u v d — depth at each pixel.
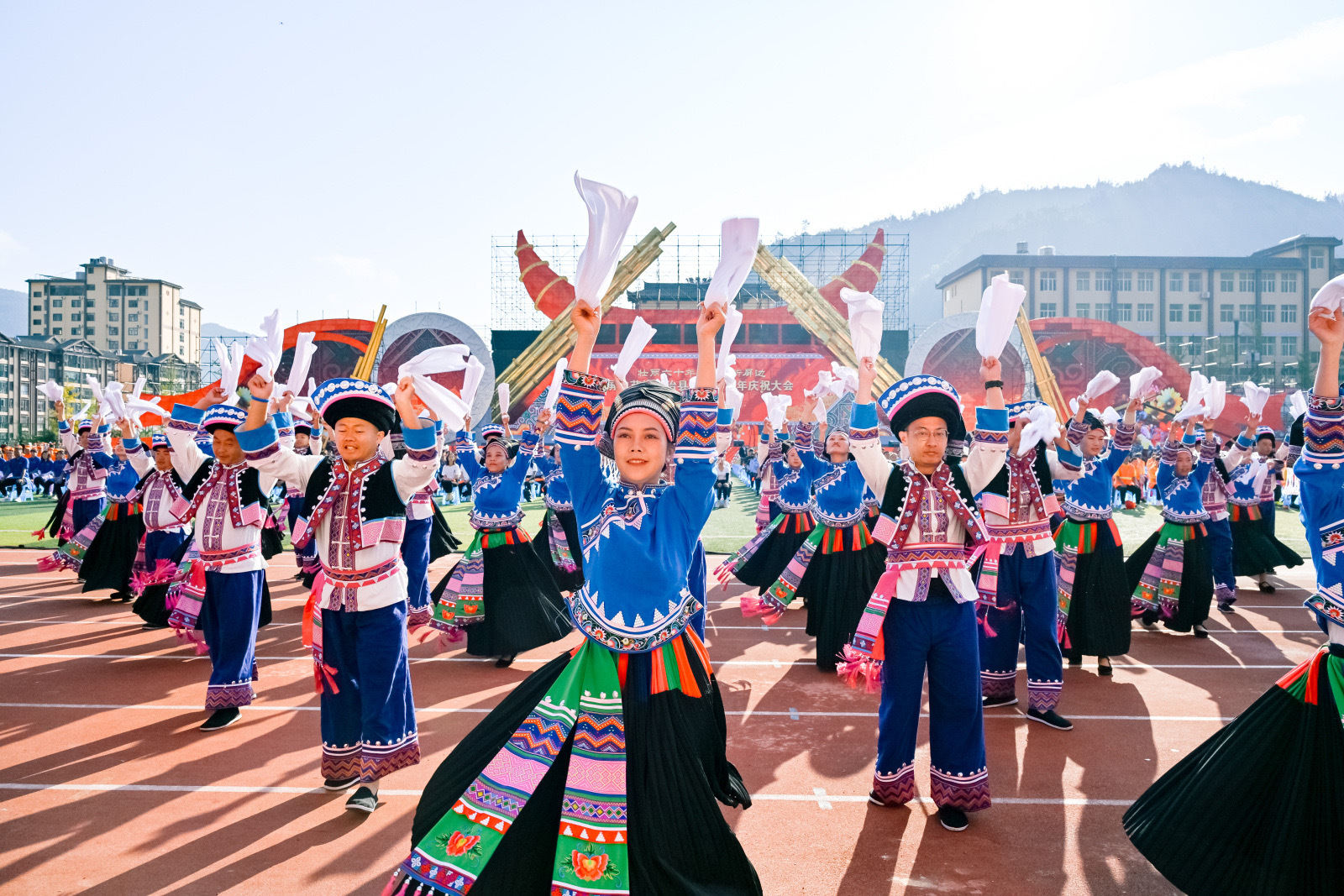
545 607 7.05
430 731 5.37
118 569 9.68
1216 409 8.23
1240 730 3.18
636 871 2.47
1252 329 77.44
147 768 4.76
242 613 5.52
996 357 4.05
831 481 6.90
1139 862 3.75
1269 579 11.73
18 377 85.31
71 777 4.64
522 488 7.04
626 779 2.54
